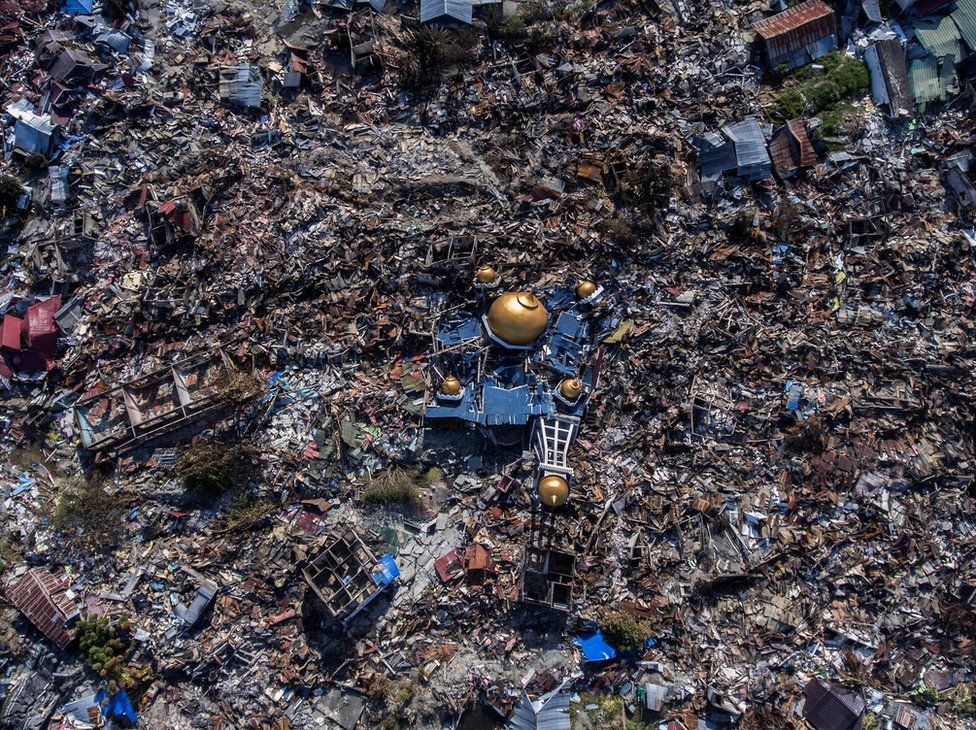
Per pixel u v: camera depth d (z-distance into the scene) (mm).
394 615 31172
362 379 33250
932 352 34469
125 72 36250
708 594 32125
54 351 33188
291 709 30125
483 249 34406
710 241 35500
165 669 30047
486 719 30703
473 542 31812
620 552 32219
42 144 35281
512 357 33406
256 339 33406
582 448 33281
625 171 35750
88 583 30641
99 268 34156
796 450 33562
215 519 31797
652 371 34031
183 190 34781
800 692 30891
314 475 32219
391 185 35656
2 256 34781
